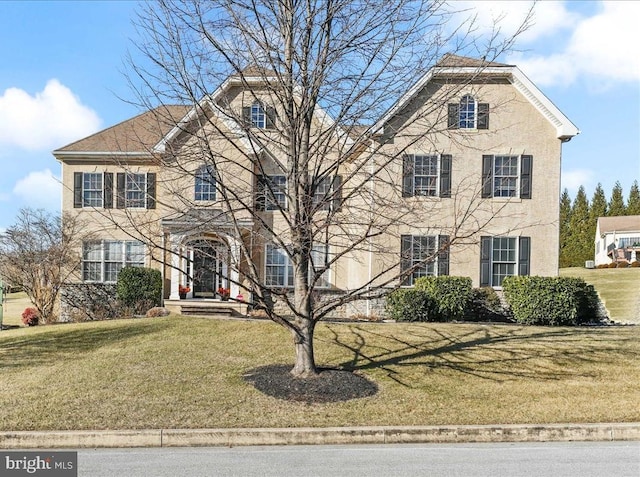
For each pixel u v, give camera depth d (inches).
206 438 250.2
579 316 592.4
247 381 331.6
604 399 305.7
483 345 431.5
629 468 217.5
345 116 316.2
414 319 594.9
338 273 736.3
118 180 745.0
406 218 504.1
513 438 259.4
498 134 687.7
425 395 310.2
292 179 328.5
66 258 724.7
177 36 293.1
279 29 315.0
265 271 732.7
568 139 690.2
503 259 688.4
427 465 219.9
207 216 409.4
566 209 2471.7
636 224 1935.3
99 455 233.6
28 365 378.0
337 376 332.8
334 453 236.8
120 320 587.2
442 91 432.1
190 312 663.1
